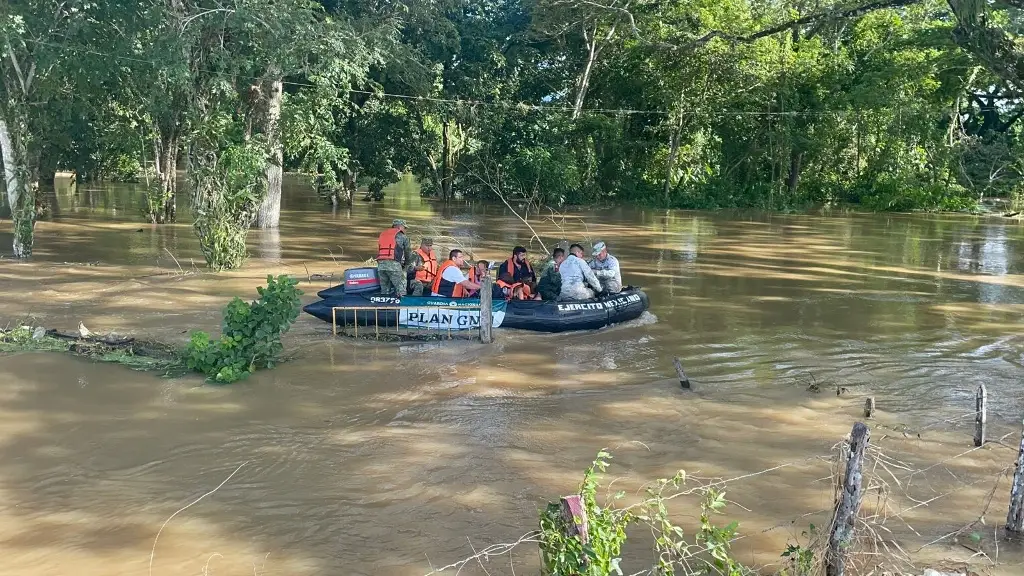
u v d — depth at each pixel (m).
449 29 30.48
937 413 8.02
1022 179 38.38
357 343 10.66
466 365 9.69
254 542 5.30
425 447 6.99
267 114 21.94
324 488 6.14
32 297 13.24
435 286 11.87
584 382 9.05
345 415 7.83
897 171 38.25
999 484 6.25
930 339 11.30
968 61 36.78
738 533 5.43
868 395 8.63
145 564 5.02
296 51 19.44
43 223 24.11
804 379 9.23
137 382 8.72
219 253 16.41
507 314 11.38
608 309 11.78
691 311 13.12
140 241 20.55
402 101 33.44
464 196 39.28
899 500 5.95
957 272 17.80
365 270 11.76
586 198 38.62
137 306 12.70
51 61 16.59
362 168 34.44
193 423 7.54
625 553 5.11
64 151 27.03
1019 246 23.00
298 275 15.92
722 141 40.50
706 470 6.52
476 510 5.77
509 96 37.59
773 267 18.23
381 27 24.28
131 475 6.38
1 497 5.97
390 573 4.90
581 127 37.53
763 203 37.69
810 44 37.53
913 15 40.34
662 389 8.77
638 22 35.12
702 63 36.12
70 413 7.73
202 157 16.92
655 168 41.22
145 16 17.25
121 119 24.94
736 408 8.12
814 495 6.04
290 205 34.53
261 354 9.38
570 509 4.02
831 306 13.66
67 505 5.85
